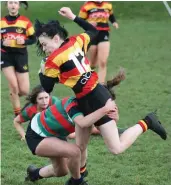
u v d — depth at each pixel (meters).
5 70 25.92
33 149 16.03
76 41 15.68
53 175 17.36
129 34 51.72
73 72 15.19
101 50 30.44
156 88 32.09
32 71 38.25
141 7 62.84
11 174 18.73
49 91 15.68
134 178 18.22
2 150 21.52
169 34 50.81
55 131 15.87
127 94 30.73
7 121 26.06
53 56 15.16
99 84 15.66
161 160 20.08
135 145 21.86
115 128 15.64
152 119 16.28
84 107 15.35
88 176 18.45
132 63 39.72
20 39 25.61
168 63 39.41
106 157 20.50
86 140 16.09
